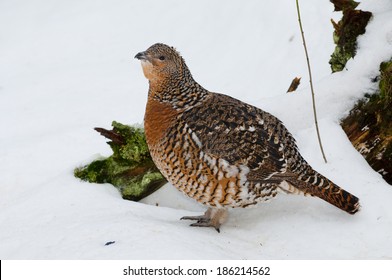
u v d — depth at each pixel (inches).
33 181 336.5
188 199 330.0
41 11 513.3
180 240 256.4
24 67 453.4
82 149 358.9
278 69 404.2
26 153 355.9
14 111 405.1
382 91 314.3
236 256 256.1
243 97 391.9
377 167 320.5
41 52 467.5
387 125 314.3
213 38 446.0
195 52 438.3
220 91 399.5
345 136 320.8
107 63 447.8
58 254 245.3
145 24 474.9
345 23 339.0
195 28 458.6
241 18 450.0
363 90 323.6
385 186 294.5
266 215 290.4
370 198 287.0
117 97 413.4
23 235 269.9
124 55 452.8
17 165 346.3
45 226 279.9
